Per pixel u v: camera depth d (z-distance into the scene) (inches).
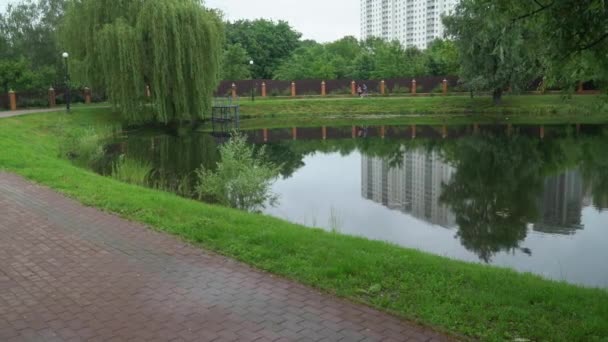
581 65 207.0
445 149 1021.8
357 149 1043.3
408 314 203.0
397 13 5305.1
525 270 376.5
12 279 240.7
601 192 624.1
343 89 2098.9
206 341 184.2
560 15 187.9
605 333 187.9
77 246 287.9
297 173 784.3
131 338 186.1
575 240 449.4
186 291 227.5
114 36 1181.1
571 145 1025.5
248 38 2802.7
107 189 433.1
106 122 1293.1
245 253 271.6
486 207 564.7
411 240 450.9
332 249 279.7
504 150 985.5
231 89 2034.9
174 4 1203.9
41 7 2116.1
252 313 206.1
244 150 597.0
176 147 1032.8
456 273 249.8
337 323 197.5
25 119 1089.4
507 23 205.3
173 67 1205.7
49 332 190.4
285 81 2082.9
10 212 358.6
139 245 289.7
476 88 1660.9
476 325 193.9
